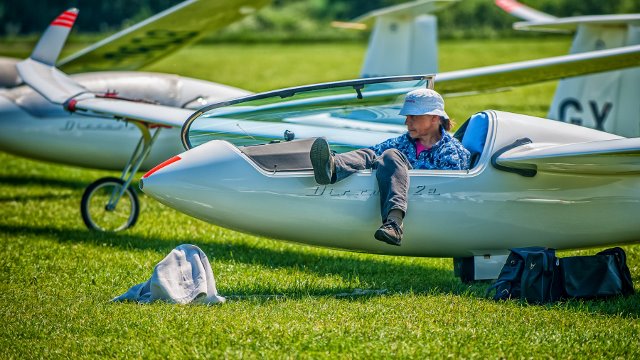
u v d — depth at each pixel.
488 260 23.03
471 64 116.31
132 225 30.98
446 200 21.91
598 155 20.16
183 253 20.58
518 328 18.14
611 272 21.08
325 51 146.25
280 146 22.67
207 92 39.28
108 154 38.81
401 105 27.30
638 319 19.31
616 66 37.19
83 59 43.62
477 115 23.45
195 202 22.17
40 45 32.94
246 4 40.53
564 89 49.53
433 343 17.09
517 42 148.38
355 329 17.88
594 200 22.61
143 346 17.12
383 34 59.62
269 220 22.22
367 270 24.77
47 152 39.03
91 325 18.38
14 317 19.09
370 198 21.86
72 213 33.66
